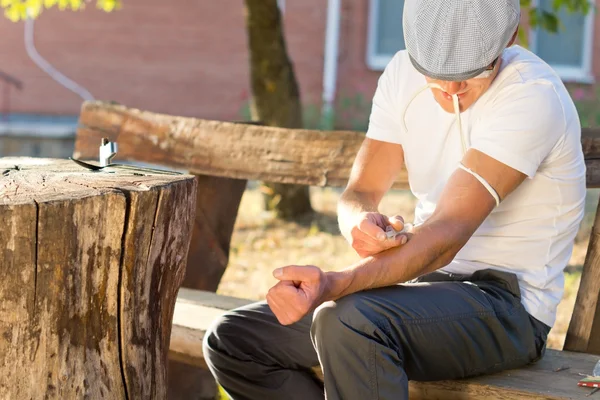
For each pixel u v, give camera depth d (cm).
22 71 1562
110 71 1559
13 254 270
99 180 309
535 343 322
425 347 297
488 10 287
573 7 740
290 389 339
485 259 324
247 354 339
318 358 318
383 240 291
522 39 698
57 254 276
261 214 954
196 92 1553
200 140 518
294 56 1521
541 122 301
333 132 484
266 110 902
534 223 319
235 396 350
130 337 300
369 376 284
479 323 304
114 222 285
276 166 496
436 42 292
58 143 1357
